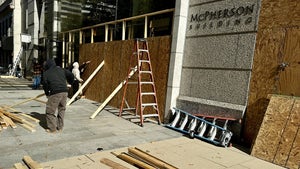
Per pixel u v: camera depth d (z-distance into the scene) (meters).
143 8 10.33
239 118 5.30
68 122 6.41
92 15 14.20
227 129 5.48
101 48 10.02
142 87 7.83
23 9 19.30
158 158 4.29
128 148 4.51
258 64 5.12
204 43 6.23
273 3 4.89
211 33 6.06
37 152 4.25
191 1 6.60
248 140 5.20
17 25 21.44
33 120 6.24
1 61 28.73
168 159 4.29
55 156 4.12
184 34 6.75
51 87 5.28
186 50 6.73
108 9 13.65
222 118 5.46
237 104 5.47
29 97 10.06
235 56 5.53
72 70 10.41
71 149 4.50
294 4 4.60
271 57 4.91
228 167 4.07
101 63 9.78
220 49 5.85
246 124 5.27
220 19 5.86
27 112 7.24
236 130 5.35
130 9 12.20
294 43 4.59
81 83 11.08
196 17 6.46
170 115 6.80
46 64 5.54
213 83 6.00
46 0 14.66
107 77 9.56
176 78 6.79
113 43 9.30
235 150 4.94
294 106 4.46
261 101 5.05
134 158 4.18
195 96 6.45
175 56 6.69
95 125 6.28
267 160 4.40
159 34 8.55
